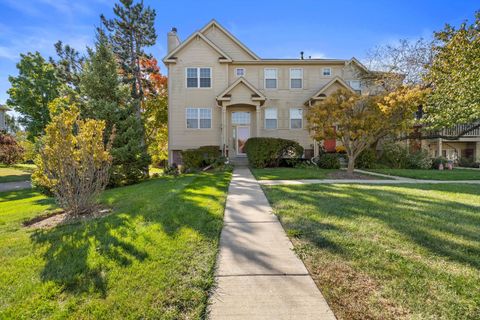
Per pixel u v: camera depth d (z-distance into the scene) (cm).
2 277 257
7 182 1510
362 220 420
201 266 275
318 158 1477
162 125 2034
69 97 1041
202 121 1658
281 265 278
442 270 261
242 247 325
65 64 1991
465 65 865
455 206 512
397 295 222
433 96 1148
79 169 529
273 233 374
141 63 2034
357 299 217
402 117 986
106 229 394
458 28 928
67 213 521
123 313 203
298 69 1728
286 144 1408
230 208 520
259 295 225
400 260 282
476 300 214
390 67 1684
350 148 1089
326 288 233
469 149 1934
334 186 774
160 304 213
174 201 570
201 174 1167
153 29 1798
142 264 277
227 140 1661
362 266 271
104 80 1059
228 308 209
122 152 1005
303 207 508
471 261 278
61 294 229
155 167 2450
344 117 1015
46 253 313
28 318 199
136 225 409
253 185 807
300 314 200
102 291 231
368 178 998
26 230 419
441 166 1512
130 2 1703
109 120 1020
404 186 782
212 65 1652
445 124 1194
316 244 328
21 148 2275
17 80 1881
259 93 1492
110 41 1717
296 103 1716
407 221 414
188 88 1650
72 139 528
